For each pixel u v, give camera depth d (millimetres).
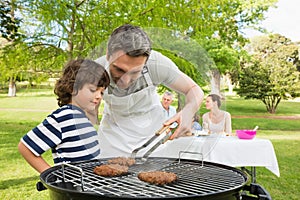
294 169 4754
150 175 978
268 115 11414
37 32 5242
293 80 11570
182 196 788
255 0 10859
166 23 4164
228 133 3207
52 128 1271
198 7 4219
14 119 10484
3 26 5254
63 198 904
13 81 5629
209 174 1082
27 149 1270
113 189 906
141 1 4328
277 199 3307
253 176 2943
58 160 1299
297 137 7738
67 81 1317
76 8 4715
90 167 1182
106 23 4398
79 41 4785
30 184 3750
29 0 4980
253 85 11891
